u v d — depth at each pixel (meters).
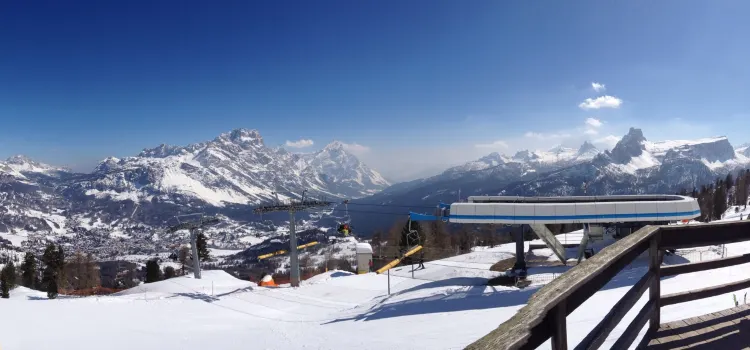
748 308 5.40
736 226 4.50
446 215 31.30
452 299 26.55
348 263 105.81
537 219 28.16
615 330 9.88
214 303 38.84
